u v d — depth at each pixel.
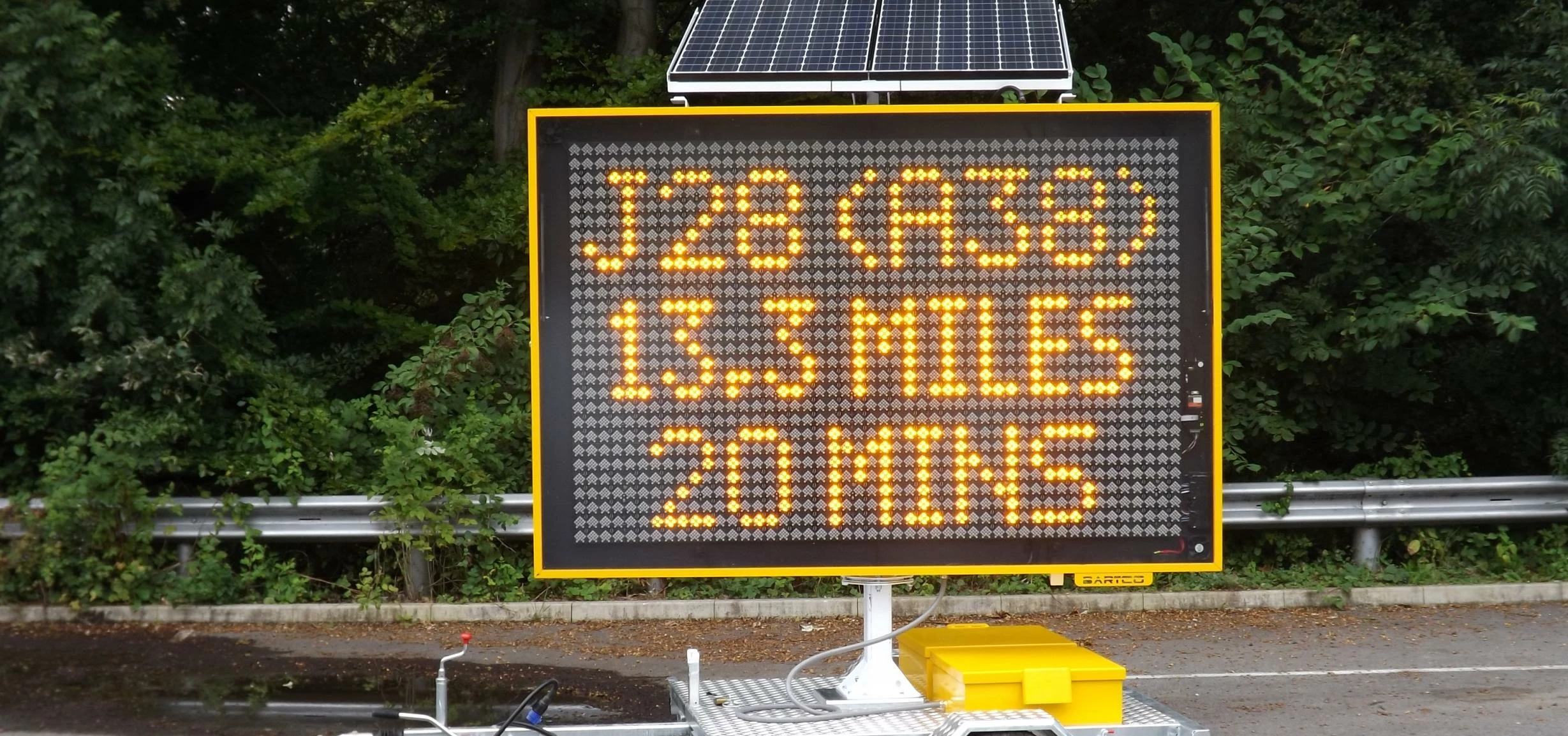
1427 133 17.97
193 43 21.78
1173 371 7.77
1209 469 7.75
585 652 13.41
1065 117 7.79
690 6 25.73
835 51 8.16
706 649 13.58
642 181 7.71
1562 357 17.86
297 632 14.27
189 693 11.37
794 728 7.33
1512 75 17.67
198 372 15.84
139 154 16.39
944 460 7.75
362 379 20.30
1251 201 16.62
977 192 7.77
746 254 7.74
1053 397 7.76
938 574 7.72
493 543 15.85
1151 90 20.22
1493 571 16.33
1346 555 17.00
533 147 7.69
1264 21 20.17
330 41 23.94
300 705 10.92
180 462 15.36
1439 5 18.88
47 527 14.44
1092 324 7.78
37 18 15.66
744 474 7.72
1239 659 12.84
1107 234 7.78
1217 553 7.71
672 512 7.70
